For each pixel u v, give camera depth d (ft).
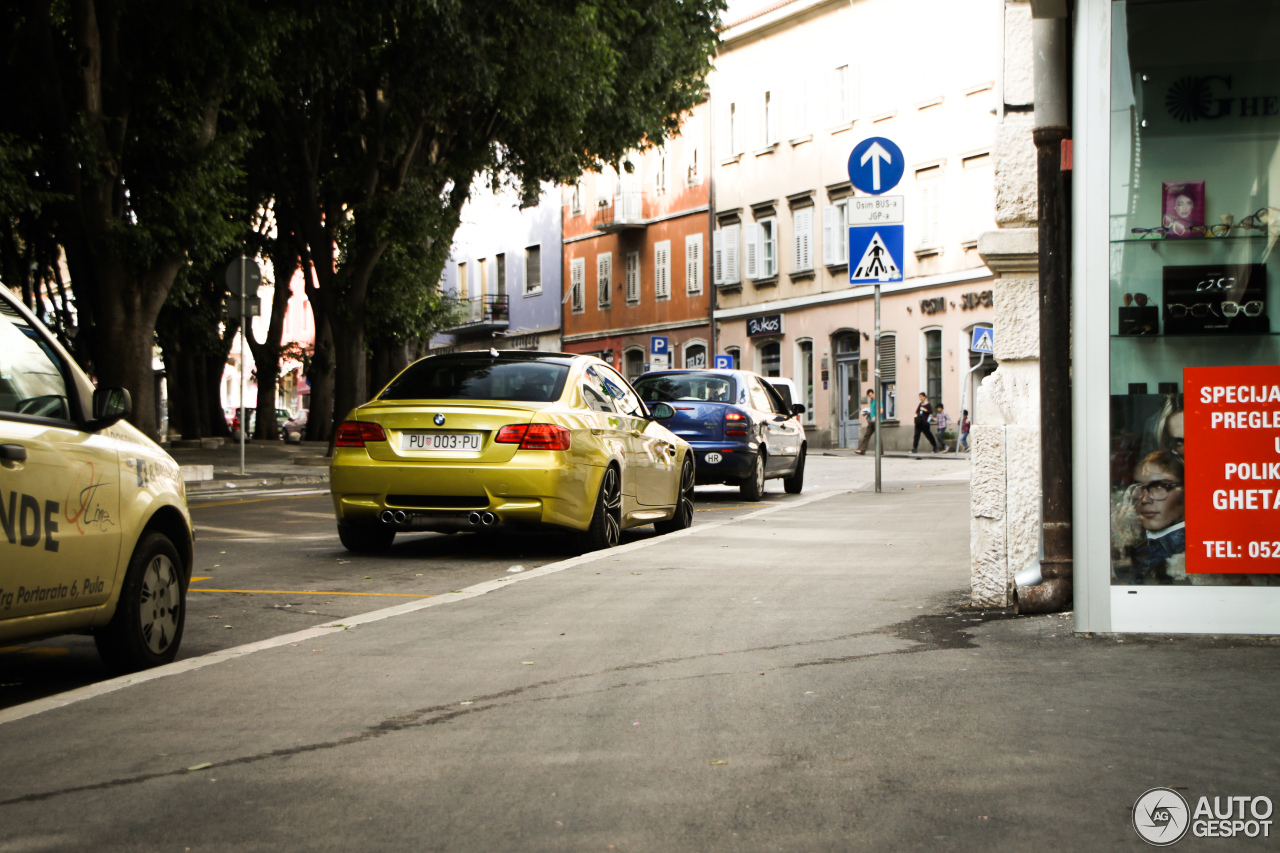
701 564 31.01
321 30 72.95
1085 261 19.77
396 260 90.27
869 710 16.16
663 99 103.71
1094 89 19.75
